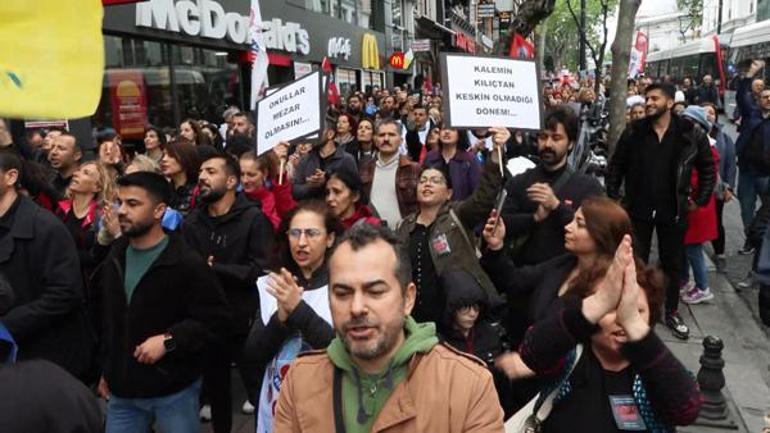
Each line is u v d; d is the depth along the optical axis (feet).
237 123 30.32
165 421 11.35
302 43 63.26
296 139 17.44
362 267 6.31
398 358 6.36
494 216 12.37
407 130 36.68
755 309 21.59
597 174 33.50
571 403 8.07
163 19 40.04
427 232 13.56
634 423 7.72
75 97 8.45
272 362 10.44
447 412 6.23
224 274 13.69
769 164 27.27
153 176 11.16
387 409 6.25
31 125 29.19
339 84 77.92
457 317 11.48
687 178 18.29
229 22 48.39
